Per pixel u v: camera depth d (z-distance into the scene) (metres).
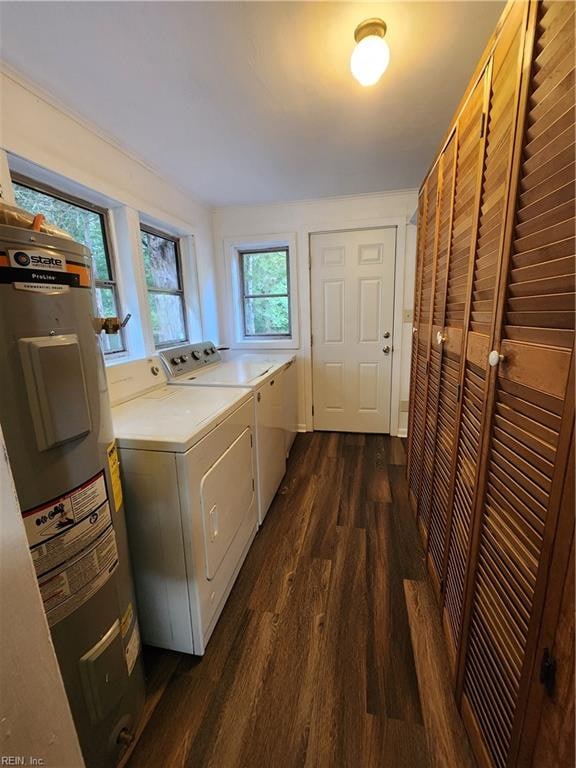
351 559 1.72
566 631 0.56
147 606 1.25
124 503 1.17
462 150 1.16
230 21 1.12
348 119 1.74
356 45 1.22
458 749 0.96
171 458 1.11
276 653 1.25
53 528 0.75
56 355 0.72
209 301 3.18
